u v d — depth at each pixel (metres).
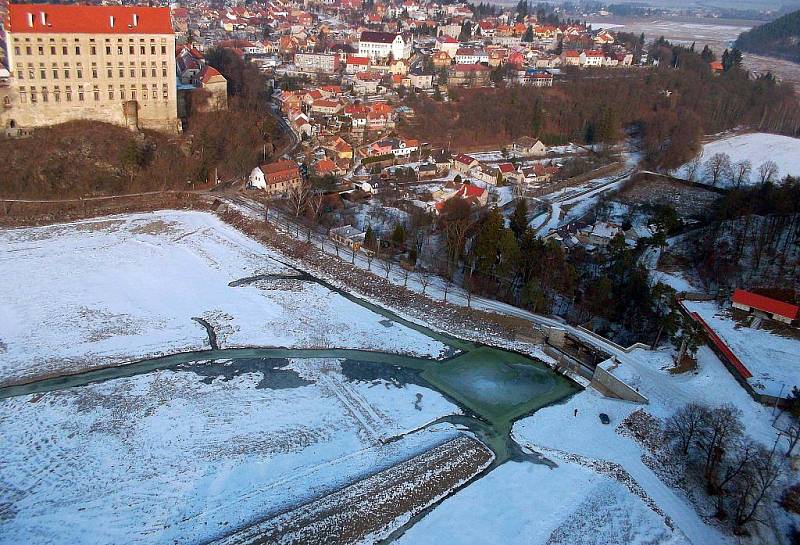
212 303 125.25
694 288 132.38
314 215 163.50
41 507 75.75
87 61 172.12
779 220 147.12
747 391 99.25
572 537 76.25
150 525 74.00
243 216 162.00
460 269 141.00
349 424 93.56
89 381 99.38
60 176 164.50
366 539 74.38
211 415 93.25
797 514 77.94
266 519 75.44
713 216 169.38
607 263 144.25
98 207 162.25
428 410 98.00
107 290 126.38
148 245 147.38
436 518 78.06
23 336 109.00
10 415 90.38
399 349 114.00
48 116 172.25
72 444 85.81
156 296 125.94
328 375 105.06
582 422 96.62
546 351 115.12
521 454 89.44
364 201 183.38
